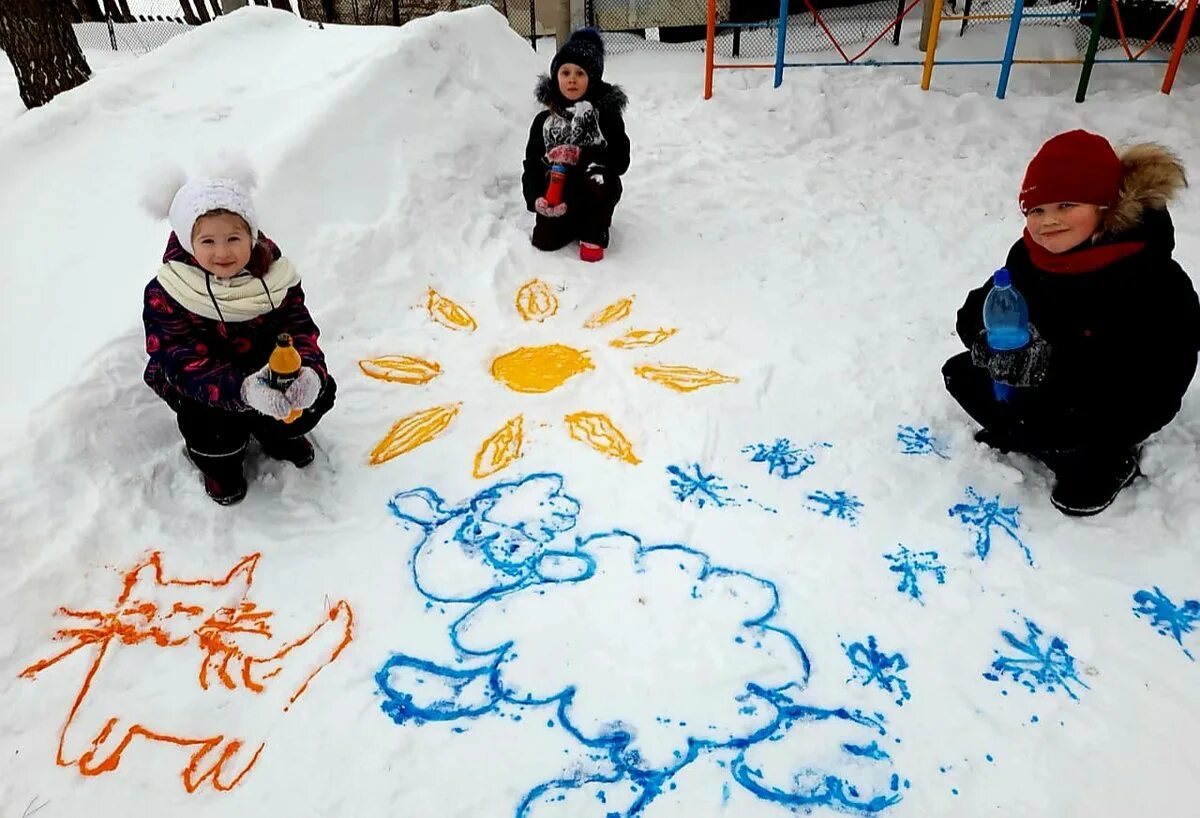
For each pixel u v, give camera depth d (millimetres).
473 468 2859
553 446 2943
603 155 3936
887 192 4789
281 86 4707
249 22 5434
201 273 2420
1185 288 2338
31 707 2113
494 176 4602
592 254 4059
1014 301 2432
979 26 7480
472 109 4848
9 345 3049
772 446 2916
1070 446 2525
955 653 2221
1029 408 2547
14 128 4184
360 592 2420
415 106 4609
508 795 1936
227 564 2504
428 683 2176
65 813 1914
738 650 2238
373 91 4465
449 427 3033
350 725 2082
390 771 1986
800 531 2586
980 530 2580
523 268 3971
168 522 2586
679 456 2879
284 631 2312
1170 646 2211
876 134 5625
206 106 4477
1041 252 2420
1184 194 4520
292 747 2041
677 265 4078
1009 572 2439
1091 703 2088
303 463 2822
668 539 2568
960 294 3787
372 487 2777
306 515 2666
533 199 4086
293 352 2414
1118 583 2381
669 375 3271
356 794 1941
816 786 1941
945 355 3348
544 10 7566
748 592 2395
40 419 2654
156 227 3557
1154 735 2010
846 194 4754
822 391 3170
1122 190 2244
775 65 6207
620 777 1966
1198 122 5426
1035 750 1993
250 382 2375
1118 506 2600
